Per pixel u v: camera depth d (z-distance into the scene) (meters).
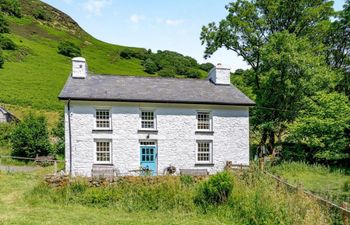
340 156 29.08
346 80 36.09
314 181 23.95
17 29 115.44
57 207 15.45
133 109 25.27
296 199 13.18
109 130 24.75
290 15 35.72
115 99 24.44
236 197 15.06
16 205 15.52
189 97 26.28
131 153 25.05
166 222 13.73
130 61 118.56
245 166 23.72
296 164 29.27
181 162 25.84
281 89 33.25
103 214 14.71
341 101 31.02
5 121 45.28
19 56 85.69
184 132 26.03
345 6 36.00
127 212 15.18
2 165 31.56
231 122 26.97
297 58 30.80
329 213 12.17
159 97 25.59
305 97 32.66
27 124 35.69
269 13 35.50
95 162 24.52
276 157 32.94
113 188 16.83
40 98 61.25
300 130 30.55
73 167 24.11
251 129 37.78
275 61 31.75
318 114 31.02
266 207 13.27
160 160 25.50
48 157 34.12
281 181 16.39
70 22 150.75
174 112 25.97
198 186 16.41
